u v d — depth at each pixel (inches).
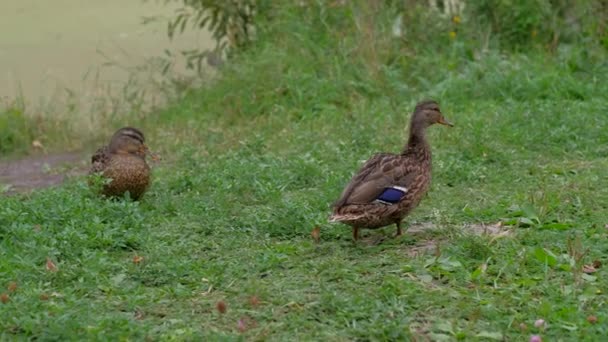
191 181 558.6
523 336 346.3
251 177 551.2
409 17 796.6
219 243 455.2
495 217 477.1
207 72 817.5
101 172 530.6
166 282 406.0
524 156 593.3
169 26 831.1
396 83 743.1
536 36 792.3
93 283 400.5
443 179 551.2
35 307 367.9
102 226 460.8
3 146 770.8
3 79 870.4
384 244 443.2
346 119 684.7
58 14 1027.3
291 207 477.4
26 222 475.2
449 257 411.8
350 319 357.7
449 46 789.2
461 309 365.4
